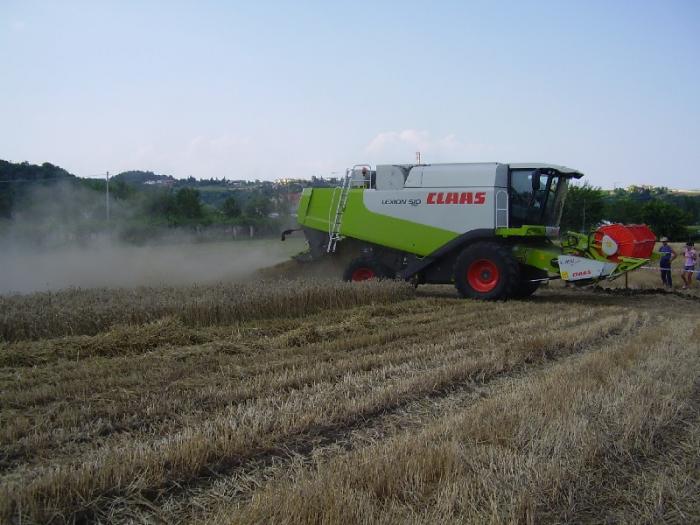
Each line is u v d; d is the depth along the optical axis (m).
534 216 14.33
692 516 3.88
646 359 7.68
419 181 14.70
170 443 4.67
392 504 3.73
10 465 4.43
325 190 16.11
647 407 5.58
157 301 9.68
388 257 15.32
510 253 13.70
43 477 4.07
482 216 14.03
